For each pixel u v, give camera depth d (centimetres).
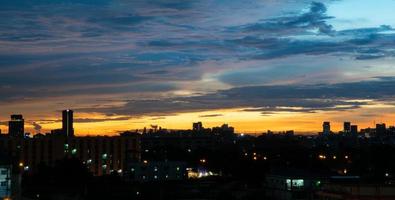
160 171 15950
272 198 11888
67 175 13112
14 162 10850
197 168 18838
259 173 16075
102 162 18175
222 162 19125
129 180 15275
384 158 18438
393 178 11425
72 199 11269
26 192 11544
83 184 12825
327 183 10156
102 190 12512
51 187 12250
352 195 8756
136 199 11744
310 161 19738
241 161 18938
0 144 16925
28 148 17138
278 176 12056
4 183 9975
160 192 12231
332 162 19912
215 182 14138
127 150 18562
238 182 14100
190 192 12406
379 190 8706
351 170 17075
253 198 11919
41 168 13938
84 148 17962
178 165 16100
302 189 11562
